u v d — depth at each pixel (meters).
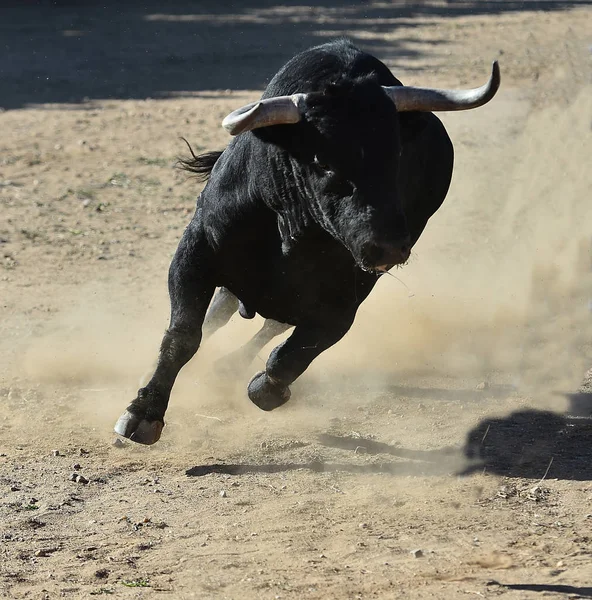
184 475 14.02
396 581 10.77
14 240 27.44
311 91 12.68
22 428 15.67
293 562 11.33
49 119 43.53
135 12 77.25
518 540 11.88
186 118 43.59
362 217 11.78
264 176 13.15
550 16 74.81
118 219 29.72
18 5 78.94
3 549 11.78
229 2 83.19
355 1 85.12
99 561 11.46
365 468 14.25
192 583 10.82
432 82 49.09
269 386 14.68
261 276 14.28
